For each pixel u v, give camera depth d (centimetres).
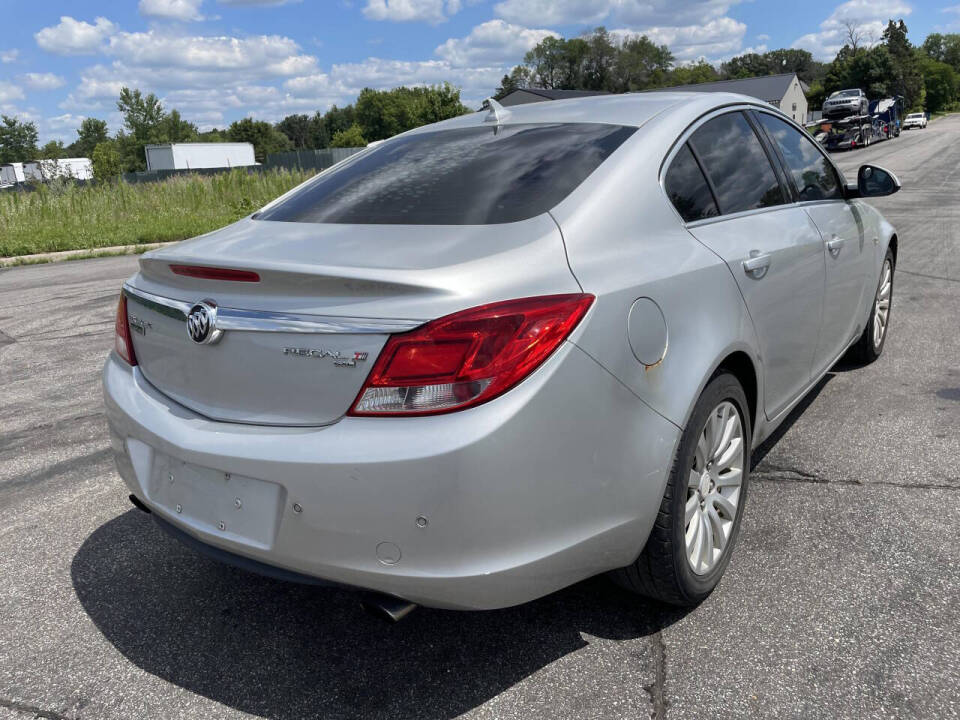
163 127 9750
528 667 225
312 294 195
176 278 224
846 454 357
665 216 246
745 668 219
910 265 826
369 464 181
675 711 205
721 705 206
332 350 188
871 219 426
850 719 198
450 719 207
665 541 222
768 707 204
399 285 184
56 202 1725
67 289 946
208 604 266
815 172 367
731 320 248
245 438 200
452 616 252
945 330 558
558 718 205
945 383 445
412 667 228
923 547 277
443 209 234
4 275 1130
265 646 242
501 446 182
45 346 639
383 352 183
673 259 234
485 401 182
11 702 220
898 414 402
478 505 182
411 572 186
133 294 243
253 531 201
